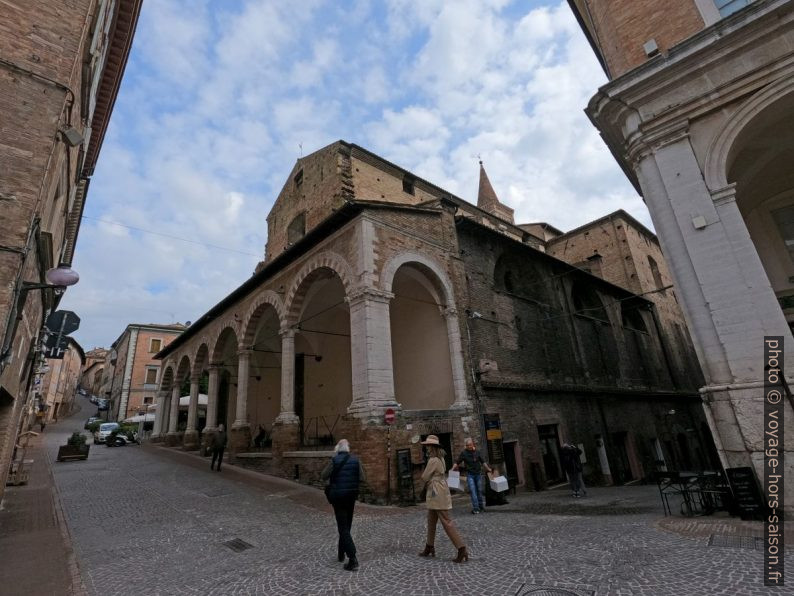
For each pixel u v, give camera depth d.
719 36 7.87
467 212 27.06
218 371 21.77
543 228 34.38
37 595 5.36
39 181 6.92
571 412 17.67
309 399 20.95
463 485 12.80
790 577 4.26
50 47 7.68
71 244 16.69
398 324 16.27
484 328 15.70
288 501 11.09
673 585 4.40
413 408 14.90
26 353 10.03
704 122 8.19
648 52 9.13
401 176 23.41
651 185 8.60
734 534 5.84
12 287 6.29
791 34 7.47
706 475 7.50
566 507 10.12
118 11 10.89
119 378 50.12
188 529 8.50
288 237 23.62
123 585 5.66
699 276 7.69
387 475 10.93
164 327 49.97
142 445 28.94
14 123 6.94
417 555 6.28
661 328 27.73
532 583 4.82
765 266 10.66
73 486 13.73
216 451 16.56
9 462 10.87
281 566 6.16
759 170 9.56
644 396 22.59
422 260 14.39
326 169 20.98
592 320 22.19
